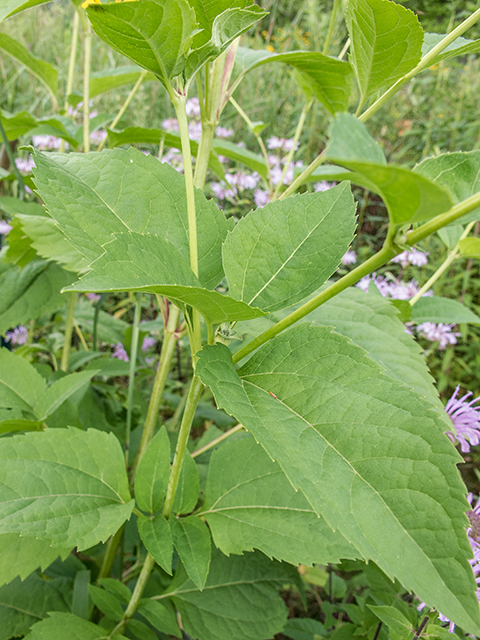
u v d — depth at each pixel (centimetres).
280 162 82
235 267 19
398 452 15
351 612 33
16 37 111
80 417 44
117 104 95
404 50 23
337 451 15
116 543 33
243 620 28
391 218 13
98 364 46
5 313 39
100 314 56
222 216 22
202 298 15
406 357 26
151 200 21
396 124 114
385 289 54
